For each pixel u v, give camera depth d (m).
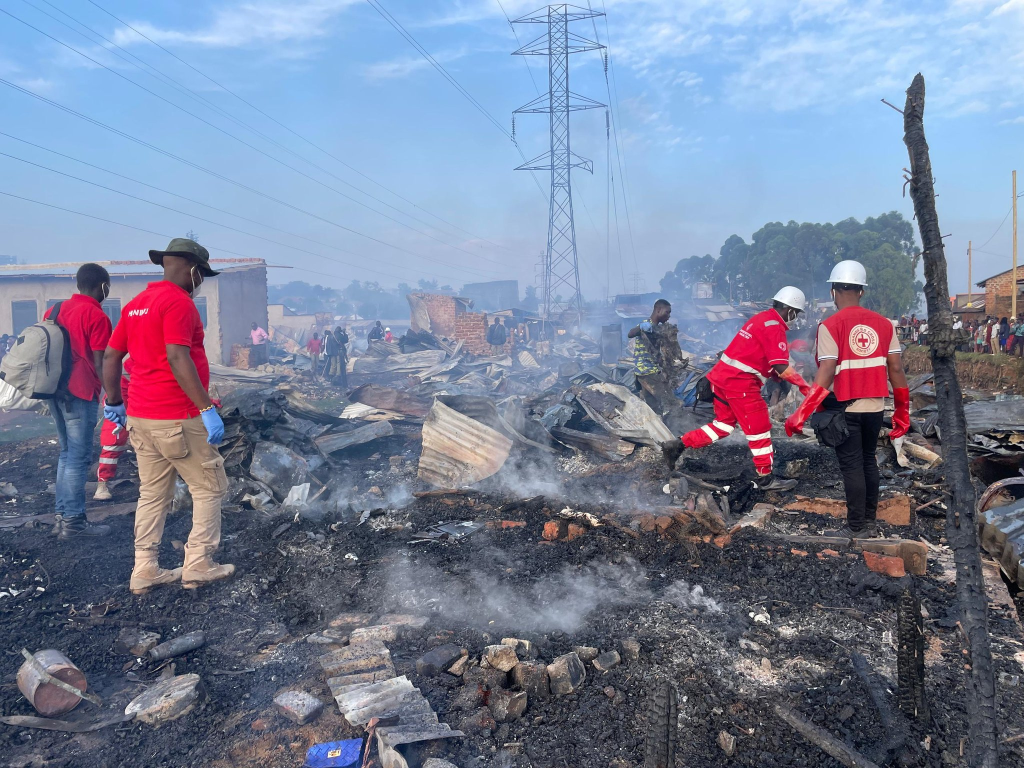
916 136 1.65
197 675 2.71
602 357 18.92
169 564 4.09
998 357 14.73
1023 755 2.18
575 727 2.41
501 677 2.66
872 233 73.12
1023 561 3.42
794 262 76.25
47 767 2.23
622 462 6.13
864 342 3.74
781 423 7.41
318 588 3.78
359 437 7.54
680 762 2.23
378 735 2.26
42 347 4.16
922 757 2.20
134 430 3.48
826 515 4.60
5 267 25.30
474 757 2.24
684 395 8.63
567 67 51.66
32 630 3.15
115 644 3.07
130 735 2.43
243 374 18.22
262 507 5.31
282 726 2.44
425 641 3.08
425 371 21.42
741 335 4.09
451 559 4.12
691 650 2.91
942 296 1.64
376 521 4.90
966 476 1.61
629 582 3.68
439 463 6.12
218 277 24.73
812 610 3.26
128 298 24.45
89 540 4.42
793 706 2.51
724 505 4.75
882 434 5.79
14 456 7.68
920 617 2.34
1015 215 28.06
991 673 1.56
